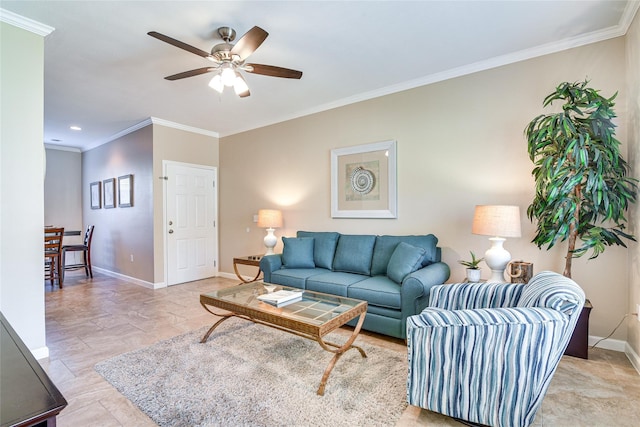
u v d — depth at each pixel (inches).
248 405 71.3
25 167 93.5
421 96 134.7
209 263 216.7
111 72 124.2
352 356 96.0
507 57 114.7
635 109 89.5
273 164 189.0
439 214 130.6
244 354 97.0
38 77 95.3
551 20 93.3
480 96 121.3
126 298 163.5
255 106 166.2
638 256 88.6
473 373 61.7
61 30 96.3
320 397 74.4
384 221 145.3
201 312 139.8
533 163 110.0
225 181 218.2
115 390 77.7
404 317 103.3
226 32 96.7
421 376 66.2
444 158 129.3
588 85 102.1
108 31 97.0
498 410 60.2
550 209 95.0
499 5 86.2
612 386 79.3
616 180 88.0
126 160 208.7
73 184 262.2
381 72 127.9
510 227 98.7
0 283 89.3
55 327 121.3
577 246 104.6
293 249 148.0
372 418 67.1
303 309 87.7
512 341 58.7
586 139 86.8
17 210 92.2
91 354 97.5
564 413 69.0
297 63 119.6
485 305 83.0
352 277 127.8
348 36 101.4
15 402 31.8
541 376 57.6
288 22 93.6
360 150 151.3
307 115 172.4
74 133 216.5
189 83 135.0
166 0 83.0
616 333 99.2
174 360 93.0
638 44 87.2
